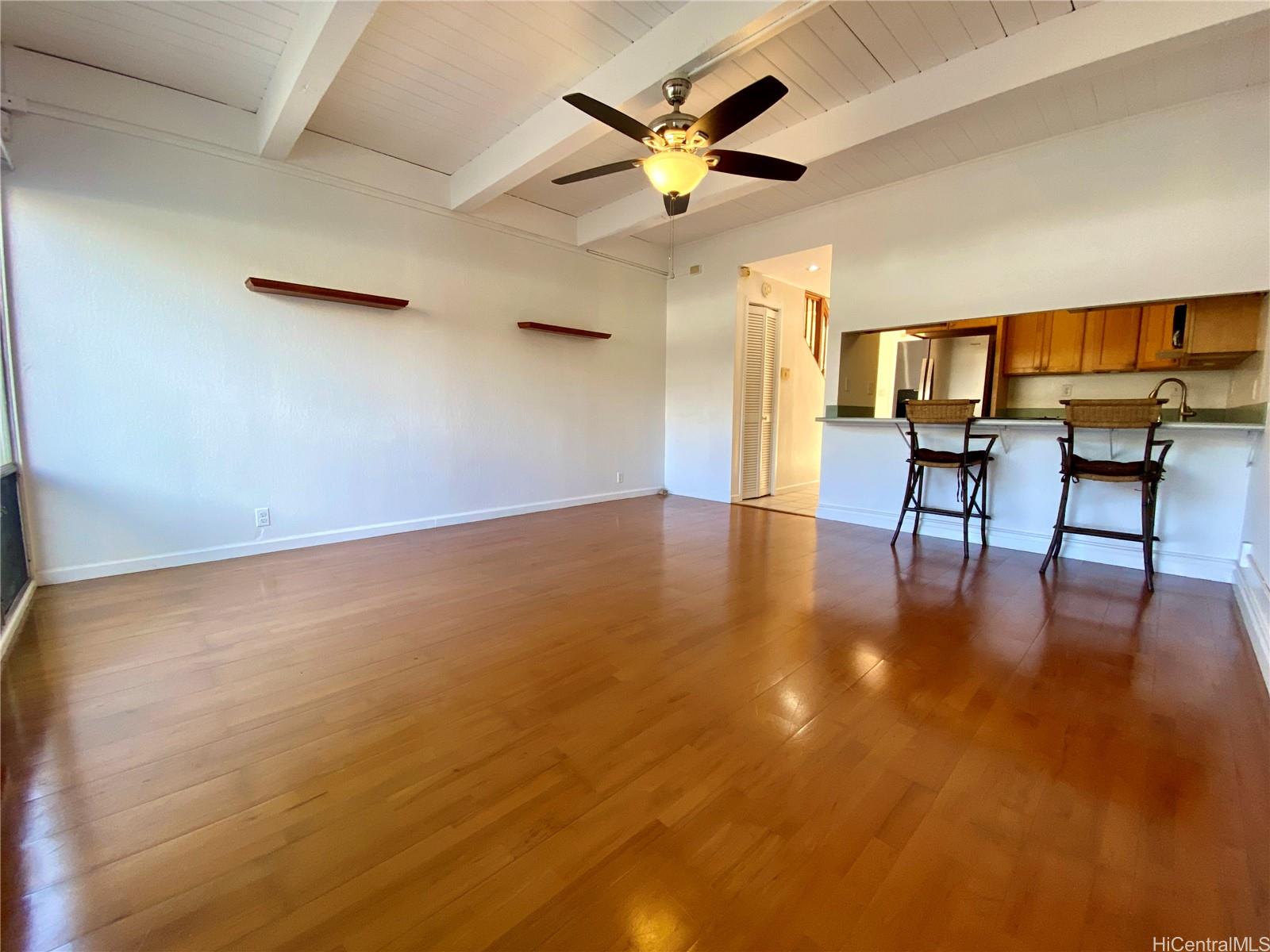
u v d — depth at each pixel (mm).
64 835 1288
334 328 3850
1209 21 2188
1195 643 2355
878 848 1266
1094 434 3602
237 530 3561
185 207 3205
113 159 2967
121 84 2953
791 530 4555
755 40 2342
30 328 2809
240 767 1543
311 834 1306
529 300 4977
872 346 5012
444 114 3393
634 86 2727
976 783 1484
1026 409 4316
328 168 3697
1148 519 3057
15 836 1280
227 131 3295
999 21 2539
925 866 1217
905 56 2789
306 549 3807
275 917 1089
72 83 2822
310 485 3840
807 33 2605
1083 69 2504
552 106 3246
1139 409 2984
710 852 1256
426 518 4465
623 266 5777
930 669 2127
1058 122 3312
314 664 2152
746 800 1422
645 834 1310
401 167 4039
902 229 4270
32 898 1118
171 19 2512
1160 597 2930
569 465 5488
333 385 3875
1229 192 2992
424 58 2820
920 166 3947
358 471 4059
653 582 3178
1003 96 2736
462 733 1712
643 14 2508
